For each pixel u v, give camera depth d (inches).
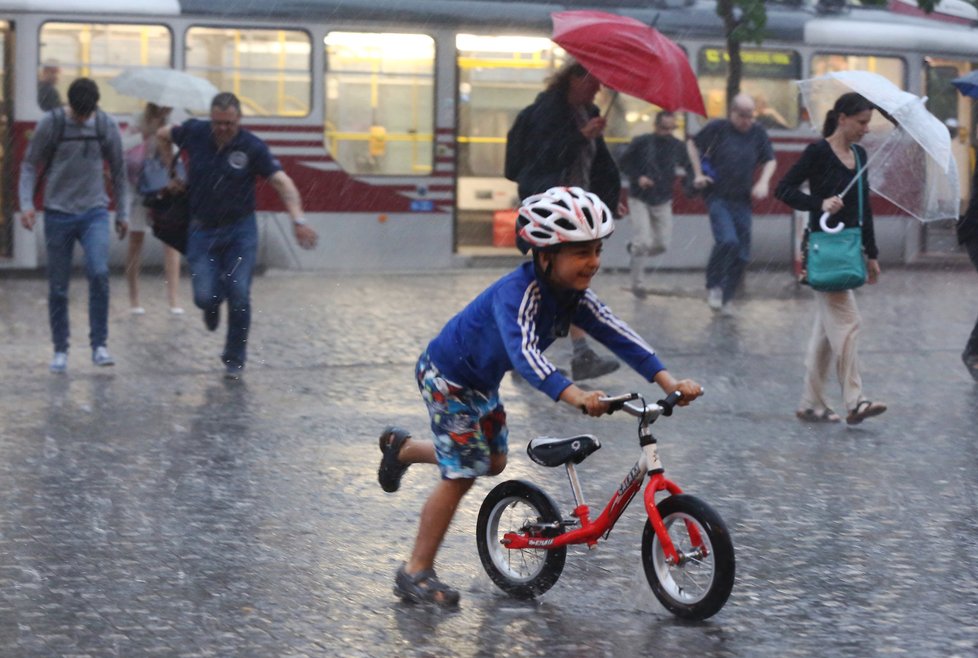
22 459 701.9
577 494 473.4
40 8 1539.1
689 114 1752.0
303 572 515.2
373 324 1216.8
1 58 1540.4
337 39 1630.2
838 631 454.0
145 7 1567.4
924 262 1866.4
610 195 941.2
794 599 487.5
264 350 1069.8
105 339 989.8
